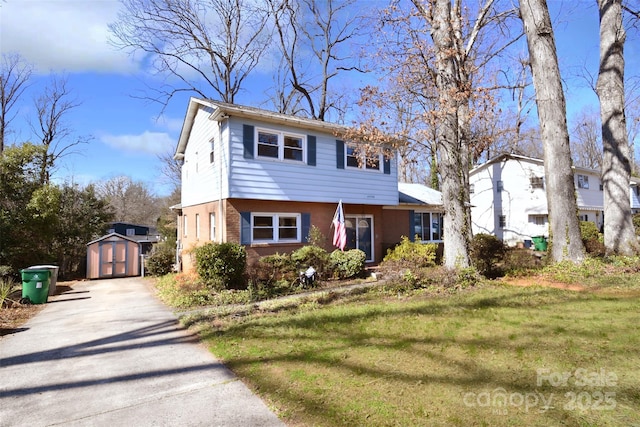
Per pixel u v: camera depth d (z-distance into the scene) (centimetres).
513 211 2592
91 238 1750
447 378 359
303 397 335
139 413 327
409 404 310
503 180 2666
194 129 1502
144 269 1592
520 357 405
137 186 5222
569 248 1009
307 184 1280
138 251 1592
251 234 1176
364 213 1509
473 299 722
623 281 838
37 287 922
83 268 1655
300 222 1296
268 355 455
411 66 1164
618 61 1236
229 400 344
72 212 1650
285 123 1227
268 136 1209
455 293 802
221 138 1168
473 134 1551
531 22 1069
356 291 931
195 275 1140
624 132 1230
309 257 1168
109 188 4962
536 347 435
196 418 312
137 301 951
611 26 1241
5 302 855
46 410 339
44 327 673
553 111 1037
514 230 2573
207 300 897
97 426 306
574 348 426
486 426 271
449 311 637
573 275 903
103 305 895
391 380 361
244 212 1165
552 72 1041
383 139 1145
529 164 2498
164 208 3259
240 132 1139
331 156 1350
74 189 1702
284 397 338
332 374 383
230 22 2166
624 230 1198
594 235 1878
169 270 1612
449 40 998
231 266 1016
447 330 525
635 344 430
